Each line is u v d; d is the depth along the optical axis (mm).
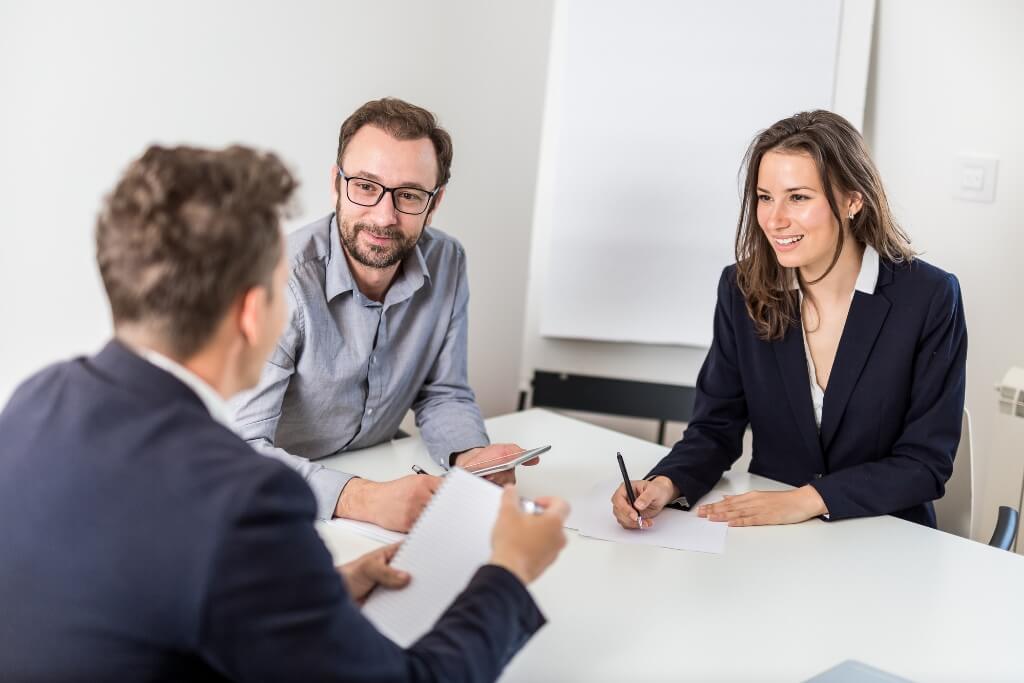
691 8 2689
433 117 1764
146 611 794
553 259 2865
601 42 2752
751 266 1905
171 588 786
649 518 1663
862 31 2656
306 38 2398
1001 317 2742
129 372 870
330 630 829
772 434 1977
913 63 2729
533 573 1046
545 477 1826
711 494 1837
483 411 3137
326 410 1824
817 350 1913
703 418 1996
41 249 2053
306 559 824
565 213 2838
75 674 817
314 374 1770
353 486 1576
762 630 1304
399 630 1096
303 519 843
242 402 1694
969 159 2701
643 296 2820
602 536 1575
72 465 826
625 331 2848
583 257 2842
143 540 794
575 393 2955
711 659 1221
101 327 2174
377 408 1898
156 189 860
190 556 785
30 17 1947
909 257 1866
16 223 2010
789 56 2668
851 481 1742
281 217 940
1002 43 2623
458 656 933
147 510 801
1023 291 2701
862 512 1723
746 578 1461
